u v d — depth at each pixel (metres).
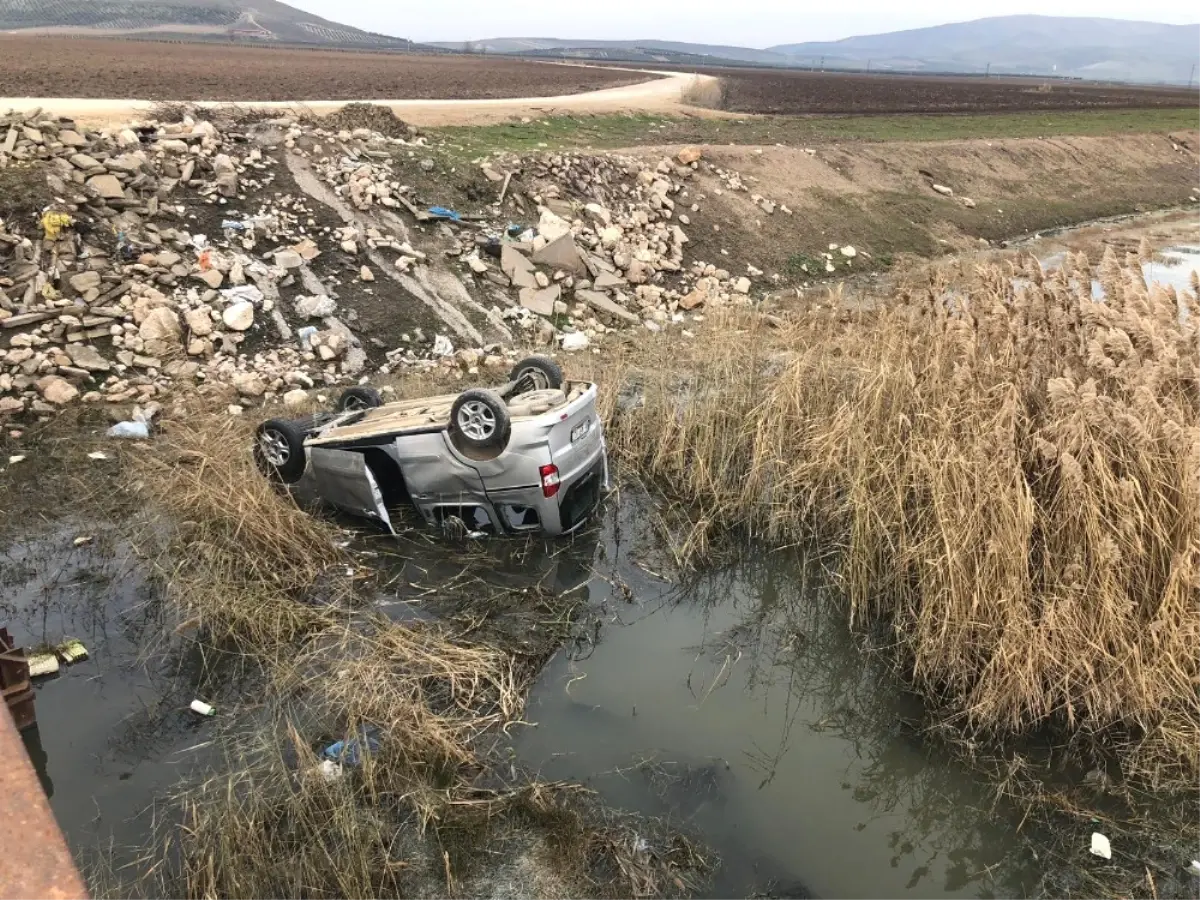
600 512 7.72
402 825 4.20
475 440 6.63
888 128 34.53
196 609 5.85
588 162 18.36
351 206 13.85
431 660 5.33
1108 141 35.69
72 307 10.15
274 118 15.91
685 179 20.08
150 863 3.96
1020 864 4.25
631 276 15.57
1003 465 5.64
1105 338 6.20
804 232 20.42
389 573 6.63
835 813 4.56
